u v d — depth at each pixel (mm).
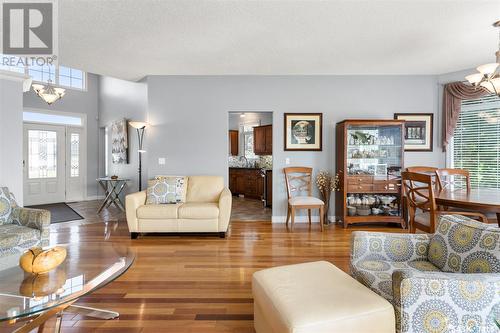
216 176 4512
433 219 2551
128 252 2109
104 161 7367
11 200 2918
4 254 2371
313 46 3508
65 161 6777
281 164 4781
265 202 6238
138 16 2750
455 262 1571
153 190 4137
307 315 1210
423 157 4754
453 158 4715
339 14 2713
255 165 7848
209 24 2922
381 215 4375
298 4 2545
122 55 3812
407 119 4742
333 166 4777
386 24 2918
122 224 4539
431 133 4734
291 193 4770
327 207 4668
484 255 1437
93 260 1943
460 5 2545
